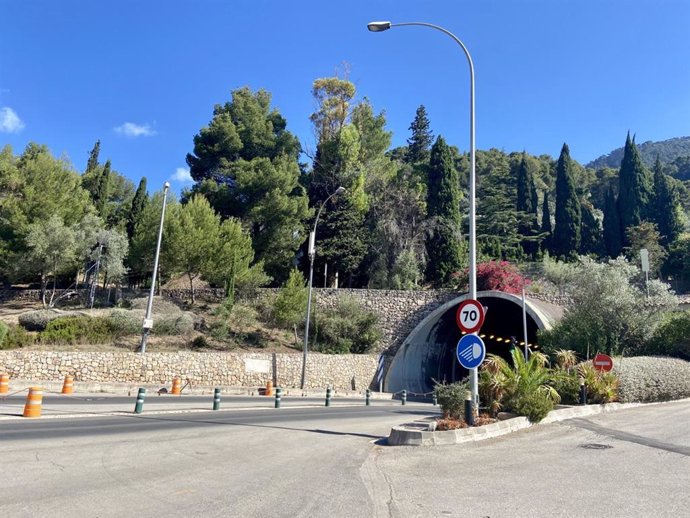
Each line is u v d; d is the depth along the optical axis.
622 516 5.57
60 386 23.03
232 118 48.47
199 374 28.50
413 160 81.56
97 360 25.38
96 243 34.25
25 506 5.42
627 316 27.50
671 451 9.62
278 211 42.25
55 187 35.28
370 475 7.61
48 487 6.26
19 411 14.47
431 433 10.26
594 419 14.57
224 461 8.45
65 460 7.92
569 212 65.50
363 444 10.83
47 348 25.23
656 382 20.69
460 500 6.21
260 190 42.81
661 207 65.62
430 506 5.94
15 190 34.38
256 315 35.72
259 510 5.61
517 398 12.98
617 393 18.69
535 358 13.92
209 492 6.34
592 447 9.98
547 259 55.94
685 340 26.67
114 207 53.34
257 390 29.11
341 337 37.97
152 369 26.91
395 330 39.66
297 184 46.81
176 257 34.53
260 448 9.92
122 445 9.56
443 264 47.75
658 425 13.38
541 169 103.25
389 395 35.59
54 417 13.82
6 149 35.91
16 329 25.55
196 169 46.41
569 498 6.30
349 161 48.72
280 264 44.66
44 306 32.91
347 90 53.69
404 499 6.25
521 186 75.25
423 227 47.94
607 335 27.34
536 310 34.41
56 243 31.33
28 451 8.51
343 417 17.45
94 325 28.09
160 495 6.11
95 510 5.39
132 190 69.69
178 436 11.06
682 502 6.12
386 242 46.66
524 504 6.04
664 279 57.03
